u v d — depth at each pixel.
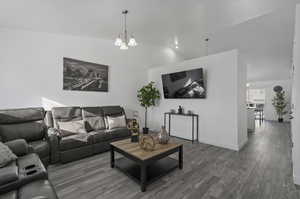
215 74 3.67
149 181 2.01
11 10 2.41
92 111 3.62
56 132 2.65
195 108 4.08
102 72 4.16
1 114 2.47
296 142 2.04
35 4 2.34
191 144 3.77
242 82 3.68
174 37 4.37
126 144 2.45
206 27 3.58
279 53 5.28
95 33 3.65
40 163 1.67
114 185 2.01
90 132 3.23
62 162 2.59
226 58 3.48
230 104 3.42
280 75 7.88
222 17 3.09
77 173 2.31
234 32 4.10
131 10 2.74
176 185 2.02
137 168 2.37
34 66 3.09
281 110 8.05
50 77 3.29
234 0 2.54
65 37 3.49
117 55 4.50
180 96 4.28
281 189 1.93
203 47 5.38
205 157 2.94
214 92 3.69
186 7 2.71
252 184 2.04
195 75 3.87
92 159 2.83
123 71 4.66
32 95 3.08
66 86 3.52
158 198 1.76
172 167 2.40
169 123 4.66
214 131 3.71
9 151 1.69
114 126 3.60
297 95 2.04
